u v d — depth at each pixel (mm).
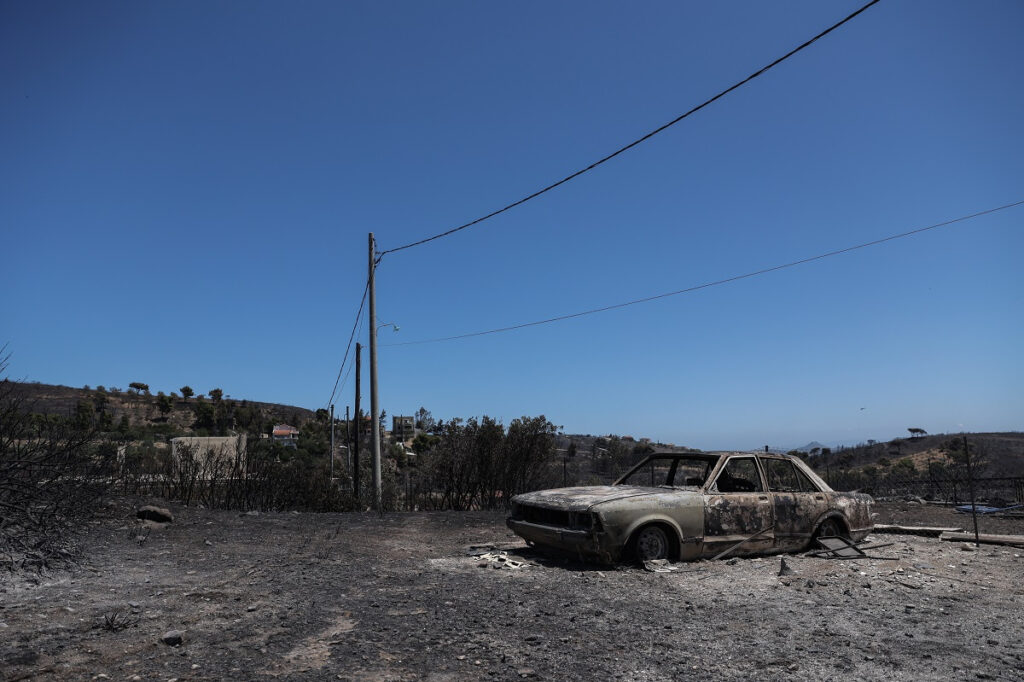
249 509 14250
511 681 3877
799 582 6918
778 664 4246
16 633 4543
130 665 4000
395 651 4402
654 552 7793
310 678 3848
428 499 17594
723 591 6492
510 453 17391
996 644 4719
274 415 123938
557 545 7867
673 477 9594
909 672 4105
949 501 17359
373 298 21984
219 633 4719
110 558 7379
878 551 9211
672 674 4047
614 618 5359
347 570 7336
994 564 8164
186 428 108688
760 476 8945
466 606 5699
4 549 6348
